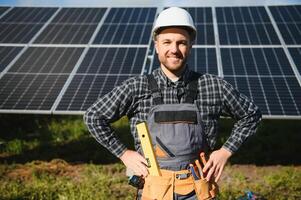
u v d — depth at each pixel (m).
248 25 12.23
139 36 11.85
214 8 13.95
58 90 9.49
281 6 13.54
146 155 2.92
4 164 9.62
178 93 2.98
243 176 8.42
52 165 9.55
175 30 2.86
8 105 8.98
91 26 12.77
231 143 3.01
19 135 13.36
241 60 10.24
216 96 2.98
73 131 13.40
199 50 10.88
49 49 11.42
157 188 2.89
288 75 9.52
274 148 11.07
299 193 7.43
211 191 2.96
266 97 8.84
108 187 7.87
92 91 9.30
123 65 10.28
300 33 11.45
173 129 2.91
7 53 11.27
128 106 3.07
